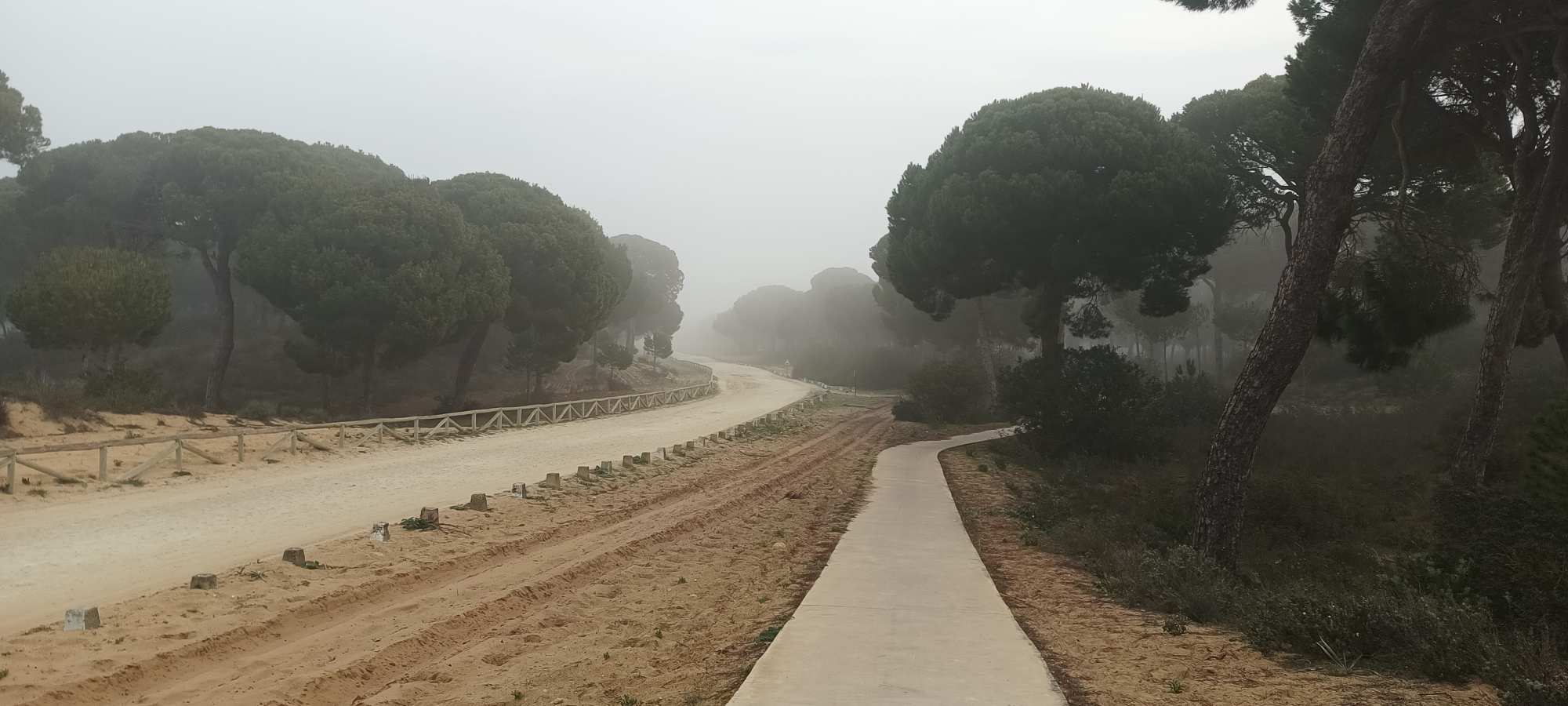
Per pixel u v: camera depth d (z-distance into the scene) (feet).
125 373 89.15
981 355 152.97
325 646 23.47
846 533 42.04
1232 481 38.11
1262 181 96.12
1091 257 90.74
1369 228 94.99
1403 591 26.25
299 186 127.54
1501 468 55.67
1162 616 26.53
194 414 84.94
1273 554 42.32
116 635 22.79
